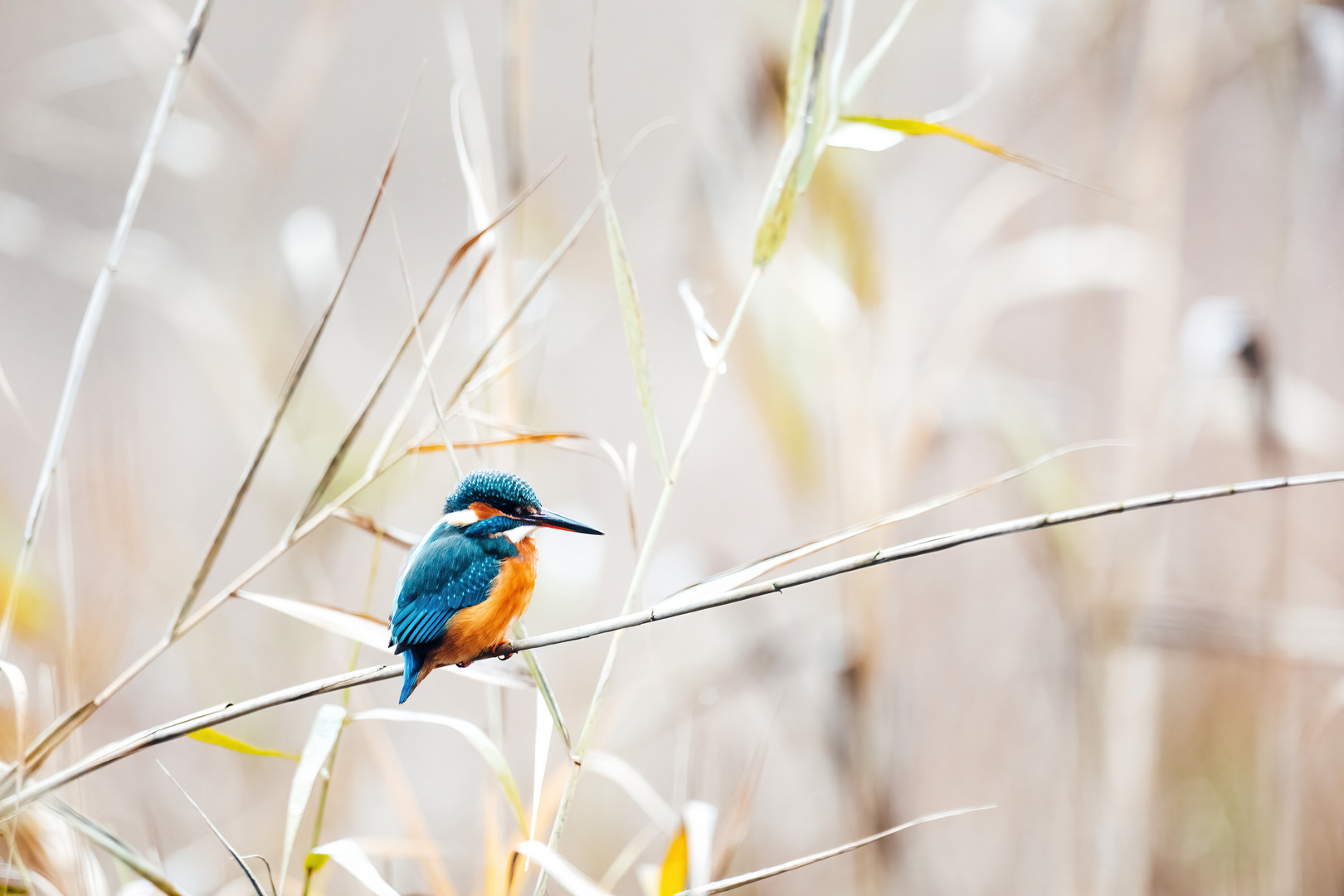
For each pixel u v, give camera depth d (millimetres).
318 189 21609
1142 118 11156
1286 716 11125
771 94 11117
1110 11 11195
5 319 20938
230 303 11266
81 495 12500
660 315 20703
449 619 10859
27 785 10766
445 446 10844
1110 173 11211
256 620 11430
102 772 11289
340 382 12781
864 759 11094
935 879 11266
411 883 11211
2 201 11258
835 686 11109
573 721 11320
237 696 11258
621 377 19922
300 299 11289
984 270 11164
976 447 12375
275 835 11219
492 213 10961
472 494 10898
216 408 17422
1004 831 11305
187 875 11141
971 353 11164
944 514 12016
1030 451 11148
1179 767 11289
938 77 11367
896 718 11188
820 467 11125
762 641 11156
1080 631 11148
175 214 17859
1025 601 11445
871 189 11102
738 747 11344
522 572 10883
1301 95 11109
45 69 11367
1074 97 11227
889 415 11125
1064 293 11328
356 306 18141
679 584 11281
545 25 21391
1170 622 11117
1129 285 11148
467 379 10852
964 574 11914
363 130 22281
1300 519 12023
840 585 11102
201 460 16141
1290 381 11133
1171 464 11133
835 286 11094
